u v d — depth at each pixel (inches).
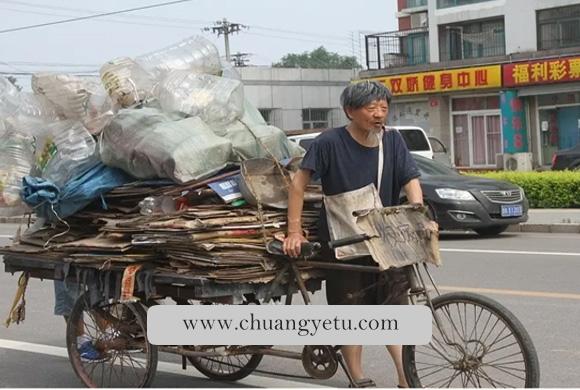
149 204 189.6
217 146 190.7
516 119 1069.8
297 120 1520.7
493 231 541.0
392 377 219.5
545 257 421.7
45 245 207.9
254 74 1466.5
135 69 212.1
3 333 289.7
